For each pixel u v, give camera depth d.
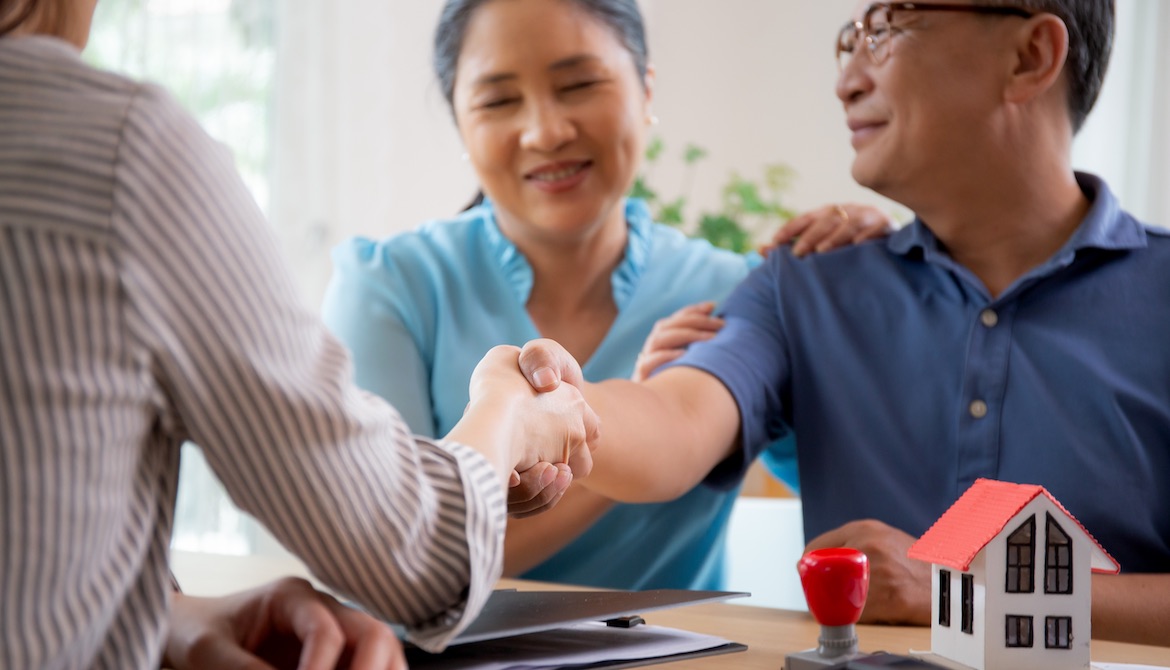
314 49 3.21
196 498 3.04
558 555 1.63
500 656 0.78
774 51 3.47
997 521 0.76
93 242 0.51
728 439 1.39
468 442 0.72
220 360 0.54
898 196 1.38
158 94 0.55
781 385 1.48
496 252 1.71
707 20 3.53
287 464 0.57
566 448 0.90
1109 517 1.30
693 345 1.46
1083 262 1.36
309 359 0.59
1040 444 1.33
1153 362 1.31
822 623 0.78
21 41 0.56
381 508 0.60
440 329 1.69
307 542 0.60
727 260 1.77
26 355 0.50
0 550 0.50
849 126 1.41
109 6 3.15
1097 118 2.85
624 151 1.60
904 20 1.31
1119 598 1.14
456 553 0.64
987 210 1.35
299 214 3.22
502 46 1.55
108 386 0.51
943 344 1.40
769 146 3.48
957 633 0.79
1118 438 1.31
